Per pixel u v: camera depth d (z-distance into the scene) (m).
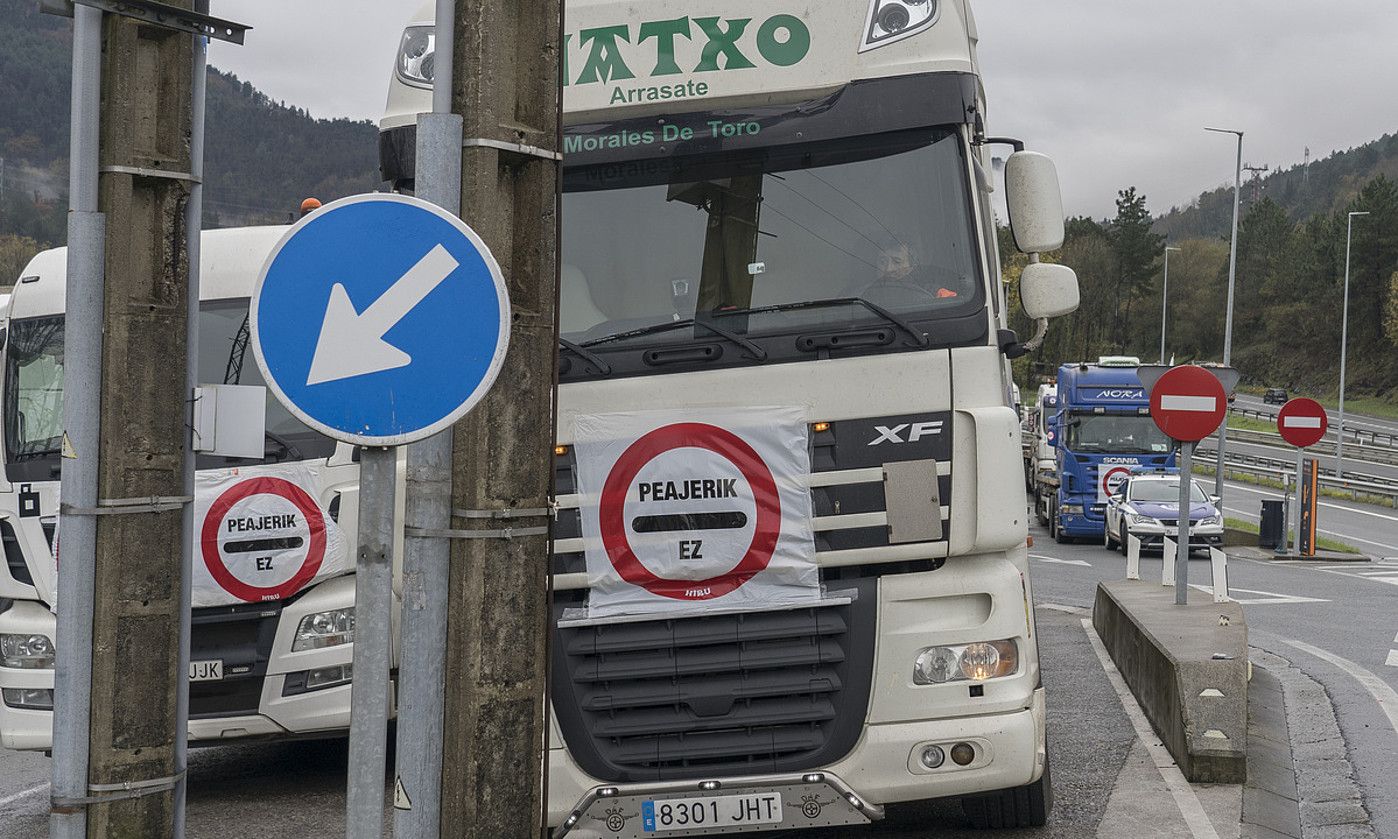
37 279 9.62
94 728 5.01
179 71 5.20
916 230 6.45
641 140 6.62
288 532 8.84
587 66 6.66
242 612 8.77
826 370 6.27
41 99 143.75
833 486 6.22
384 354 3.91
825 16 6.62
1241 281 146.38
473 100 4.26
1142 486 31.28
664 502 6.21
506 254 4.35
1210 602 13.33
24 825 8.38
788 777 6.11
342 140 126.31
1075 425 33.88
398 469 7.62
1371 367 133.12
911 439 6.22
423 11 7.06
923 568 6.27
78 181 5.00
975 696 6.17
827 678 6.16
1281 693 12.09
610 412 6.30
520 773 4.32
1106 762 9.05
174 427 5.18
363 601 4.03
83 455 5.00
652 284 6.48
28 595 9.02
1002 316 6.93
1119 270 144.12
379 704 4.05
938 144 6.54
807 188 6.54
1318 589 21.95
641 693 6.14
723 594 6.18
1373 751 9.66
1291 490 52.00
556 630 6.18
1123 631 12.73
